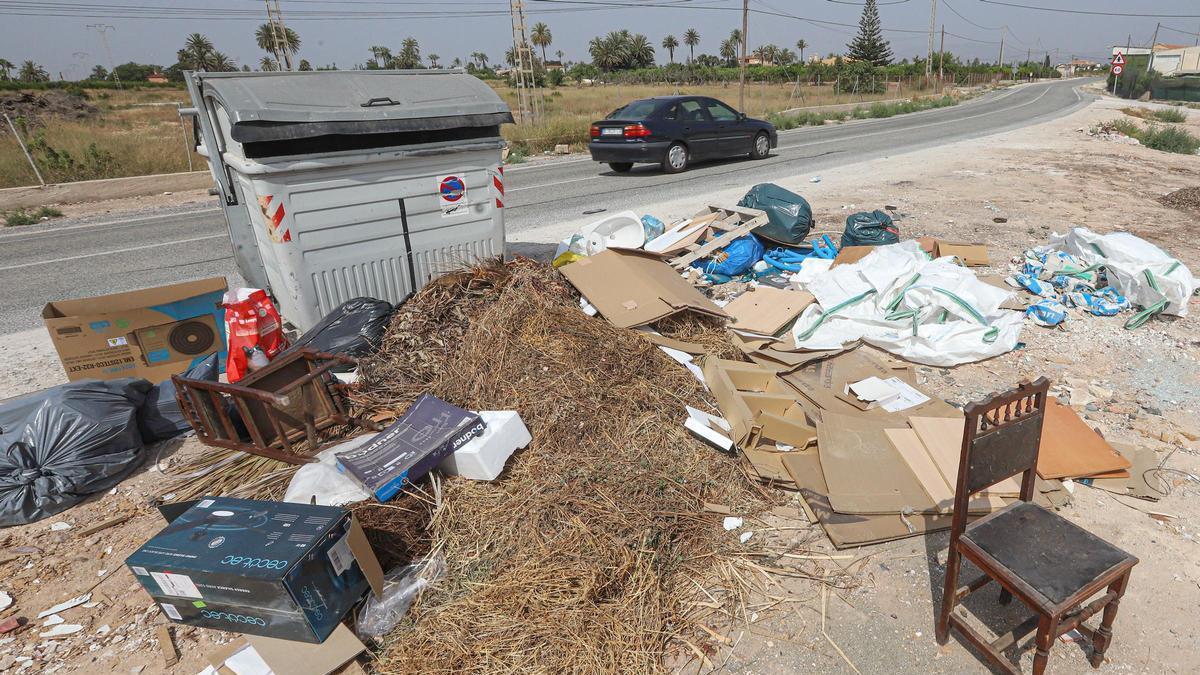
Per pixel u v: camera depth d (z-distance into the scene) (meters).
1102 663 2.46
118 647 2.70
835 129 23.75
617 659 2.49
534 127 21.22
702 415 3.81
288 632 2.53
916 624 2.67
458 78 5.27
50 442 3.52
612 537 3.00
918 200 9.98
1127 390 4.34
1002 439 2.36
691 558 2.99
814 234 8.07
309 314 4.76
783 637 2.62
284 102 4.30
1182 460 3.58
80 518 3.47
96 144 17.80
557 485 3.29
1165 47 61.38
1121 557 2.21
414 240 5.08
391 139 4.74
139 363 4.45
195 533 2.63
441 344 4.42
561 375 3.99
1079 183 11.32
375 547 2.96
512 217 10.02
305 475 3.31
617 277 5.18
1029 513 2.45
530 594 2.75
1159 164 13.84
